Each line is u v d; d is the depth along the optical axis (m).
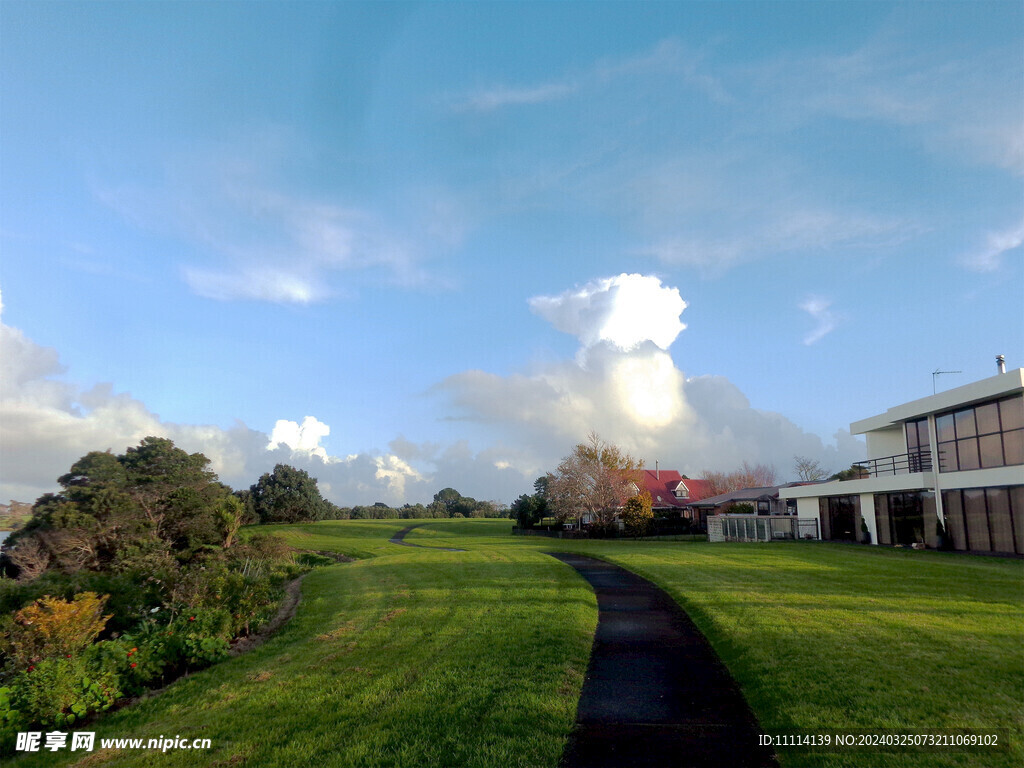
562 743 6.02
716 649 9.32
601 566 19.86
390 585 17.80
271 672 9.24
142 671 9.20
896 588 13.30
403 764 5.69
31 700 7.50
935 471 24.20
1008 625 9.68
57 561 27.59
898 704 6.49
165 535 34.25
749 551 24.14
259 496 83.62
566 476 51.97
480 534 63.75
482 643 9.83
